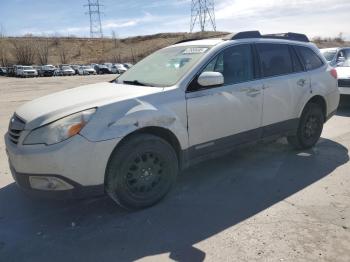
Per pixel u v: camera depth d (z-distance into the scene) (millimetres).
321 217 3906
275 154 6043
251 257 3240
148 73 4938
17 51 86562
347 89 9445
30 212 4223
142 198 4137
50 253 3422
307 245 3391
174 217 4012
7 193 4738
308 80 5941
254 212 4074
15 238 3689
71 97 4207
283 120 5590
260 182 4918
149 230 3762
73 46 101562
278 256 3236
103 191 3881
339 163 5566
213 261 3213
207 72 4402
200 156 4641
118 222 3941
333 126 7934
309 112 6047
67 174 3637
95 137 3703
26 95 19156
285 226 3742
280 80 5457
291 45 5895
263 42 5441
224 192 4625
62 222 3980
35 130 3717
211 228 3762
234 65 4961
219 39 5121
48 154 3584
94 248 3477
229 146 4926
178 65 4738
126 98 4004
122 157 3908
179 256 3311
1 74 59969
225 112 4742
